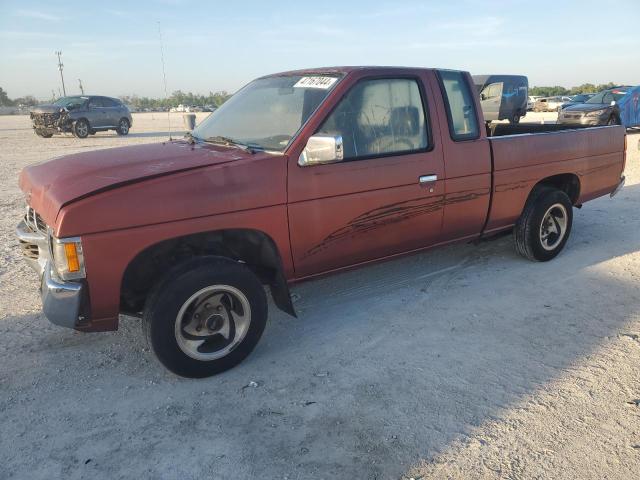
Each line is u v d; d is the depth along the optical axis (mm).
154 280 3459
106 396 3275
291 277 3824
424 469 2623
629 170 11258
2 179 11281
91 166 3482
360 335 4043
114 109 23766
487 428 2916
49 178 3467
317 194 3678
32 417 3070
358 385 3359
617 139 6055
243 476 2604
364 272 5355
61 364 3646
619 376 3410
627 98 18266
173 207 3156
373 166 3928
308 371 3547
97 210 2975
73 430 2959
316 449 2781
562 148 5352
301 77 4246
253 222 3441
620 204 8227
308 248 3750
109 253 3020
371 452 2748
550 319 4246
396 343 3902
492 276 5203
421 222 4332
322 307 4566
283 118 3939
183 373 3363
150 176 3176
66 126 21922
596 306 4473
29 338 4012
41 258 3590
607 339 3900
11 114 72250
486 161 4656
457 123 4512
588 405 3109
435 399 3189
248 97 4523
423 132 4277
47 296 3061
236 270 3381
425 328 4133
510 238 6367
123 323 4258
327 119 3736
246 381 3439
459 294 4781
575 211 7816
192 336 3369
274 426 2977
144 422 3027
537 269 5379
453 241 4762
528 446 2770
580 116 17906
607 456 2695
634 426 2920
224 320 3479
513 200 5016
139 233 3078
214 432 2936
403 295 4777
